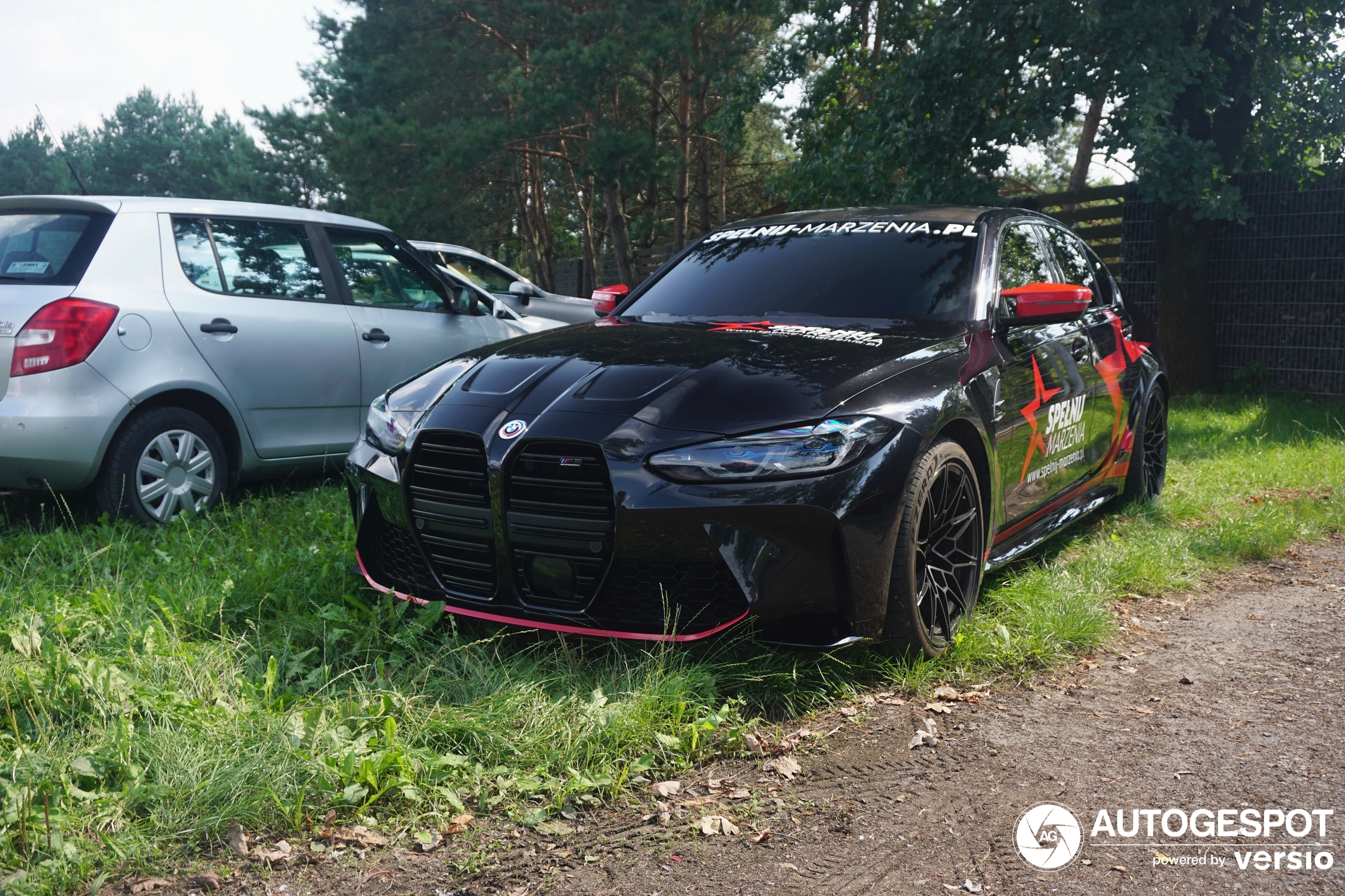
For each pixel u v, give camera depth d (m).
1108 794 2.53
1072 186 19.05
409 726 2.69
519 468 3.06
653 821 2.38
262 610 3.59
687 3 18.42
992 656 3.37
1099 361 4.89
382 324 5.95
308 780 2.41
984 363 3.66
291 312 5.50
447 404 3.33
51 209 4.95
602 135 18.75
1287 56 10.96
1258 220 10.98
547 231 29.95
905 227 4.38
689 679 2.90
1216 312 11.31
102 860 2.13
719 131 13.66
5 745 2.53
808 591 2.93
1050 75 10.05
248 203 5.57
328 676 3.09
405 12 22.03
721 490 2.87
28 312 4.55
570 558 3.01
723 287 4.27
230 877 2.12
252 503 5.20
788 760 2.68
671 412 3.02
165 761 2.44
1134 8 9.27
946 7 10.76
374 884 2.12
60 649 2.87
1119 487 5.43
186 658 3.03
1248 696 3.18
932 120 10.80
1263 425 8.65
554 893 2.09
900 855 2.24
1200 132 10.88
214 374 5.09
